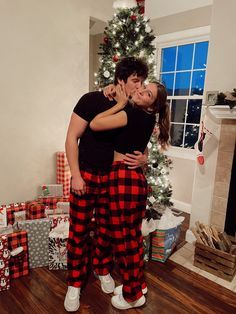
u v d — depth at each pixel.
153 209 2.12
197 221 2.29
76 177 1.38
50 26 2.47
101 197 1.50
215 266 1.97
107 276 1.74
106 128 1.26
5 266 1.69
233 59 2.07
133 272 1.47
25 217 2.15
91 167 1.41
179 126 3.52
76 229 1.49
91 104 1.34
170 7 3.10
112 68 2.23
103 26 3.24
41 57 2.46
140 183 1.39
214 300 1.73
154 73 2.28
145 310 1.61
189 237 2.48
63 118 2.77
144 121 1.32
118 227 1.44
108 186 1.43
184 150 3.39
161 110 1.43
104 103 1.35
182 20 3.08
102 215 1.57
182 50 3.35
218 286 1.87
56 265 1.93
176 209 3.39
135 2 2.21
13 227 1.97
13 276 1.82
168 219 2.17
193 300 1.72
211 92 2.15
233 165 2.16
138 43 2.17
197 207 2.43
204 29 2.91
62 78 2.67
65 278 1.85
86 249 1.62
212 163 2.28
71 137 1.36
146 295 1.74
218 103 2.11
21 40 2.29
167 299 1.71
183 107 3.46
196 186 2.41
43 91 2.54
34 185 2.66
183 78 3.42
